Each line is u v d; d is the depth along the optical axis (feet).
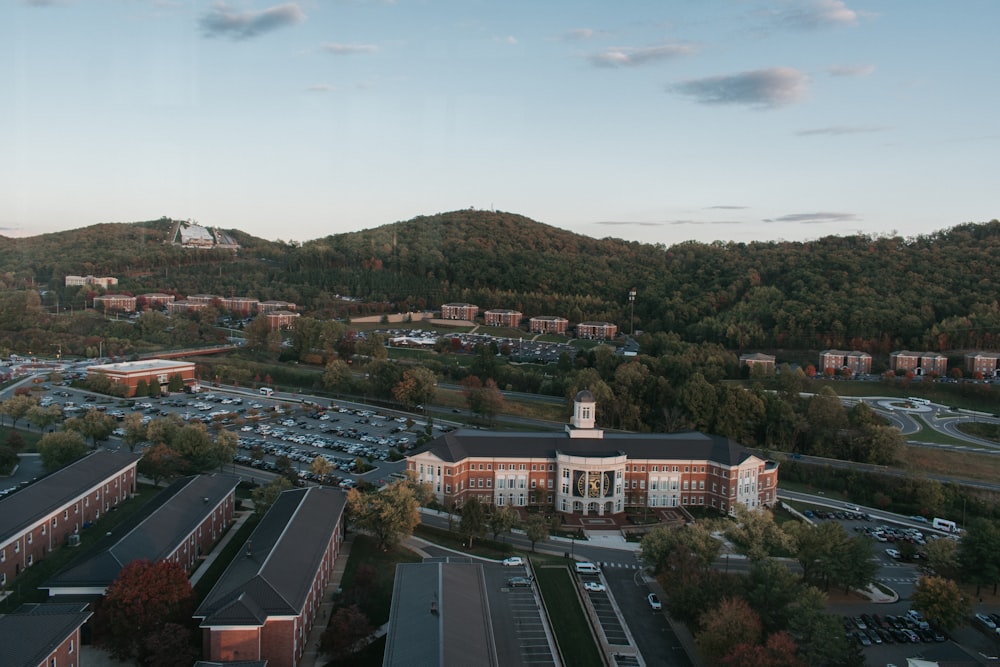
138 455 635.66
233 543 515.50
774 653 355.56
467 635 333.62
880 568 561.43
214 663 330.75
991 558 507.30
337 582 458.09
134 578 363.15
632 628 435.94
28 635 312.09
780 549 584.81
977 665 371.15
